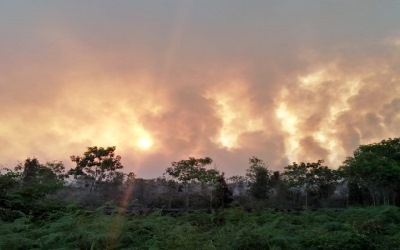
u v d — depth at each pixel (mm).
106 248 9078
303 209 21516
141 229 10539
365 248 9820
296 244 10336
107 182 35375
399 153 32375
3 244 8133
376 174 29750
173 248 9383
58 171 32844
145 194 36312
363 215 15008
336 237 10266
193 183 35750
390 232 11695
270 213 17141
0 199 12961
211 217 15508
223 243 10281
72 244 8773
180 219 15055
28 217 11977
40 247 8414
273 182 39812
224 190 33594
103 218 10531
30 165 26781
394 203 32750
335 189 40469
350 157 33719
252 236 10312
